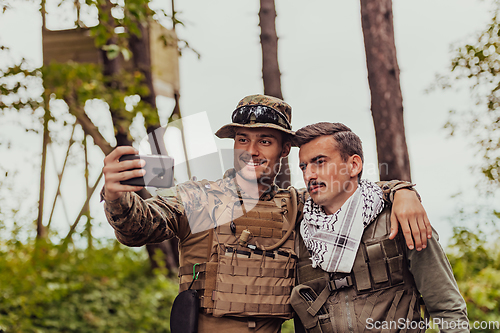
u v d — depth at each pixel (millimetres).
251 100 1856
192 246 1761
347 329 1678
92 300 5898
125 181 1390
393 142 3188
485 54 3357
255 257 1703
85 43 5809
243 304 1653
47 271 6340
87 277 6316
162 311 6035
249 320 1678
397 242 1741
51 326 5371
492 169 3520
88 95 5273
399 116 3230
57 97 5516
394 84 3242
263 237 1757
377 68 3248
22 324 5188
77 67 5305
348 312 1696
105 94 5270
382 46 3240
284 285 1721
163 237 1650
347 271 1710
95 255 7031
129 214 1454
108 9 4676
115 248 7418
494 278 4828
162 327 5738
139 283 6578
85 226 7141
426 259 1702
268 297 1682
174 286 6480
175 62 5840
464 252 5102
